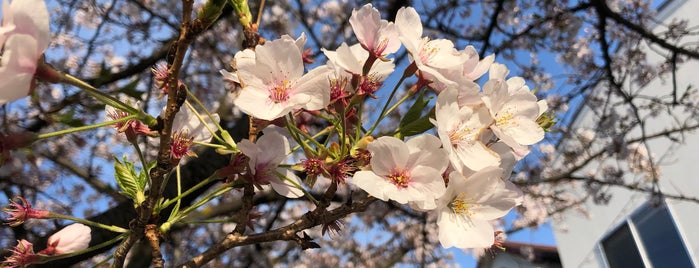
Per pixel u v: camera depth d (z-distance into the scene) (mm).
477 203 177
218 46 854
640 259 1262
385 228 1175
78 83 135
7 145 141
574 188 1321
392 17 778
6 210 175
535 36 926
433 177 164
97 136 827
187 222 182
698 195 1111
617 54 951
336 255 1228
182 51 129
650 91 1231
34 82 131
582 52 959
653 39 793
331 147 174
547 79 1011
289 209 1092
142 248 515
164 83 149
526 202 1169
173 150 169
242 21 199
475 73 202
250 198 176
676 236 1159
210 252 166
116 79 562
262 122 181
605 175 1125
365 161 172
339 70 194
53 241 162
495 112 183
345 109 178
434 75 174
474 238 172
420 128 179
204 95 846
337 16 958
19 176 656
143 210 151
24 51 124
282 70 166
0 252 329
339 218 174
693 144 1131
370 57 195
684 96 931
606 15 774
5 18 127
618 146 969
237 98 159
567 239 1557
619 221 1346
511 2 916
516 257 1646
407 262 1214
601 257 1398
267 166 176
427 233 1140
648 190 1005
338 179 168
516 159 194
